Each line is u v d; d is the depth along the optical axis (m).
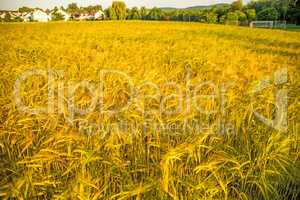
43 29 21.11
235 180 3.21
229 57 9.19
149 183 2.82
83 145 3.29
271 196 3.29
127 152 3.50
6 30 20.48
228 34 16.80
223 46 12.09
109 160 3.03
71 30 19.80
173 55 9.69
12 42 13.88
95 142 3.32
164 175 2.74
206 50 10.77
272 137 3.39
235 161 2.94
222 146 3.54
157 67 7.18
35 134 3.78
